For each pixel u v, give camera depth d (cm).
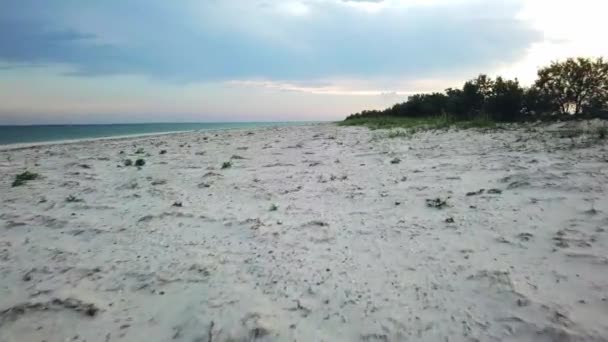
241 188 621
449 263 312
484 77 2120
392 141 1210
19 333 237
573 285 262
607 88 1750
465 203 465
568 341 207
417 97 2870
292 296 273
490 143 979
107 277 311
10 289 293
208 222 447
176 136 2359
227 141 1658
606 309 232
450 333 223
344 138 1479
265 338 225
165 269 323
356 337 225
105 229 430
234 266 326
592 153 695
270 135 2027
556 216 392
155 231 421
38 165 945
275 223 434
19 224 452
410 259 325
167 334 234
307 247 362
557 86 1820
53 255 358
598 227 350
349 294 273
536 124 1444
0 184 696
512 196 474
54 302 270
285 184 639
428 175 638
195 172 800
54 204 542
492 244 342
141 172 814
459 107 2153
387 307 254
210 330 234
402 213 449
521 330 220
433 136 1266
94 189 640
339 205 498
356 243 366
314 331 232
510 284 268
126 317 254
